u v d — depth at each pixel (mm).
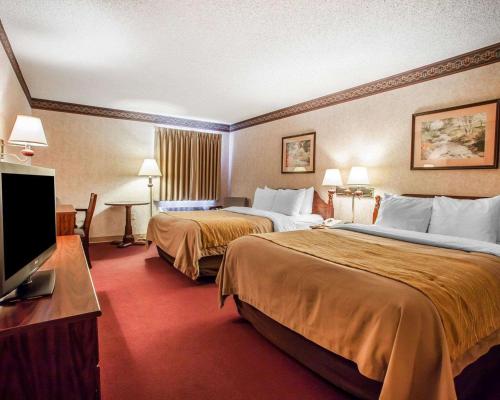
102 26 2527
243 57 3107
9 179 1101
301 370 1871
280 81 3814
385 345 1316
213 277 3547
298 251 2090
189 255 3303
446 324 1294
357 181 3676
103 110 5352
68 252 1969
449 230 2637
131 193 5707
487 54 2807
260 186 5766
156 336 2244
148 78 3771
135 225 5777
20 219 1193
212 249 3354
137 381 1738
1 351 1002
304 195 4496
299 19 2375
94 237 5418
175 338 2223
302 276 1807
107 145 5438
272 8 2232
